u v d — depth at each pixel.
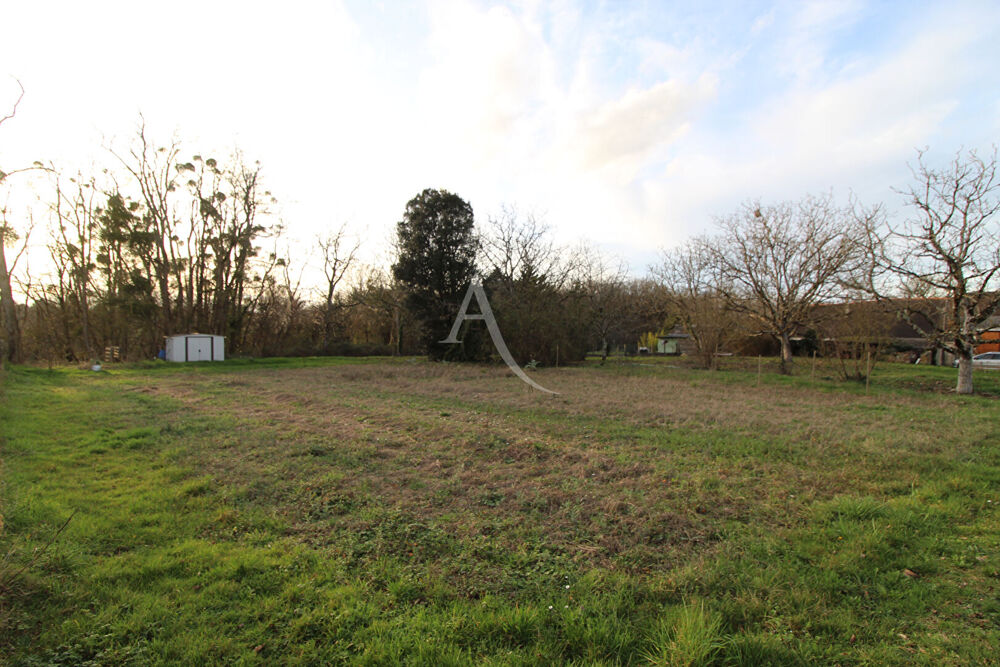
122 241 25.86
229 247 30.09
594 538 4.11
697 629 2.59
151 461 6.14
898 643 2.72
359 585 3.25
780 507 4.78
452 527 4.28
